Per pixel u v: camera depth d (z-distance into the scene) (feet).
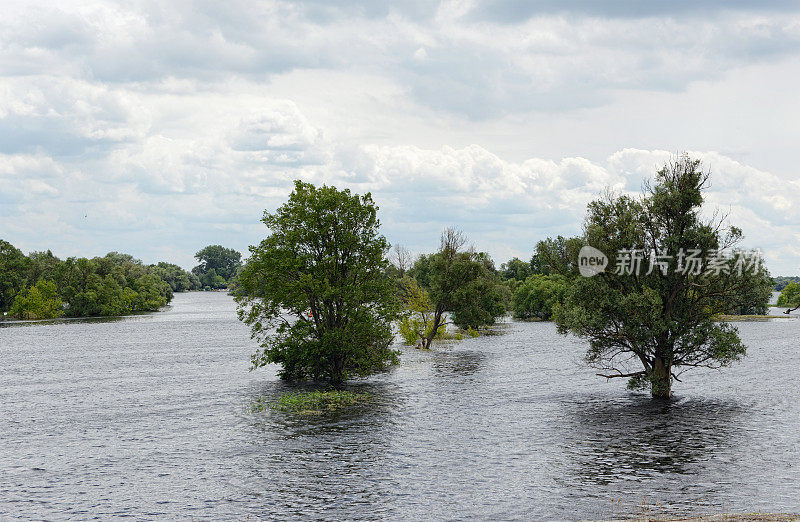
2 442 121.39
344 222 196.13
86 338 359.87
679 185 158.61
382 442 118.93
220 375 209.97
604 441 119.44
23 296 554.87
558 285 488.02
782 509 80.64
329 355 189.67
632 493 88.63
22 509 84.84
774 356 259.19
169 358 260.01
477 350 282.56
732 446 114.93
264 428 131.03
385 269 202.80
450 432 126.93
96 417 144.05
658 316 153.89
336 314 196.24
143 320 528.63
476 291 298.56
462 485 93.20
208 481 96.02
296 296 185.78
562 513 80.94
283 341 204.13
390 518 80.07
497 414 144.36
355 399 163.12
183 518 81.00
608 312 156.87
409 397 166.09
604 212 163.53
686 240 154.81
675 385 186.50
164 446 117.19
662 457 107.96
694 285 152.97
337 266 195.52
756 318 537.24
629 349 162.50
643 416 141.90
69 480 97.35
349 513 81.97
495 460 106.73
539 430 128.57
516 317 520.42
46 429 132.26
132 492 91.35
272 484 94.27
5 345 320.50
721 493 87.97
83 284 602.03
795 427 129.90
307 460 107.04
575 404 156.46
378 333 194.18
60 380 201.46
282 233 194.39
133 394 174.09
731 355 155.02
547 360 245.24
